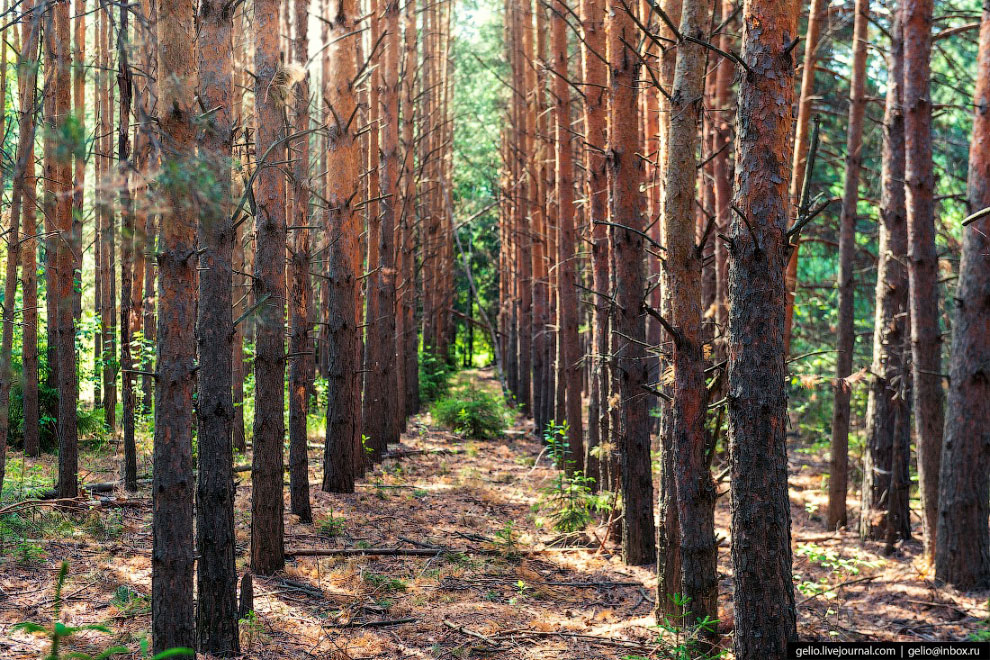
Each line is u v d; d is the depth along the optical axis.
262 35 7.30
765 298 4.16
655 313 5.02
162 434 4.27
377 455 13.97
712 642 5.27
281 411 7.51
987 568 7.12
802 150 9.66
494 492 12.05
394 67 13.91
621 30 7.88
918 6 7.59
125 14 5.07
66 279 8.62
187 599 4.32
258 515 7.33
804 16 12.74
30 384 11.14
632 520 8.37
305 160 9.86
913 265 7.84
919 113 7.77
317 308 19.64
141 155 3.88
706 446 5.33
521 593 7.32
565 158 11.95
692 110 5.19
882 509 8.98
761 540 4.16
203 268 5.12
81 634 5.10
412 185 19.16
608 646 5.92
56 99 7.93
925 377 7.75
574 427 11.65
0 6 10.27
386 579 7.38
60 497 8.68
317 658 5.39
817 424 15.38
